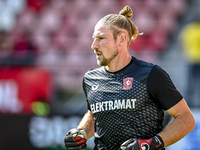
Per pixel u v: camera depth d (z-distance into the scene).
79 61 28.23
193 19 32.53
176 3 33.75
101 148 9.01
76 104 22.73
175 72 22.16
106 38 8.62
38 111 22.05
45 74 22.81
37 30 33.25
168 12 33.16
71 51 30.73
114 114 8.52
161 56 26.72
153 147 7.96
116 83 8.70
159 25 32.22
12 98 22.84
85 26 33.16
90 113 10.18
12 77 22.98
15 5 34.75
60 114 21.41
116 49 8.71
